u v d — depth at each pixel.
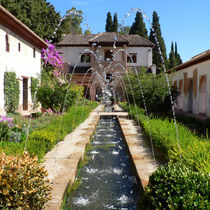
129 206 3.84
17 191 2.60
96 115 16.66
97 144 8.56
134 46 31.62
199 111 14.60
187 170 3.12
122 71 29.73
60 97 13.51
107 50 30.28
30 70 16.11
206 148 4.55
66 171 4.73
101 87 31.02
